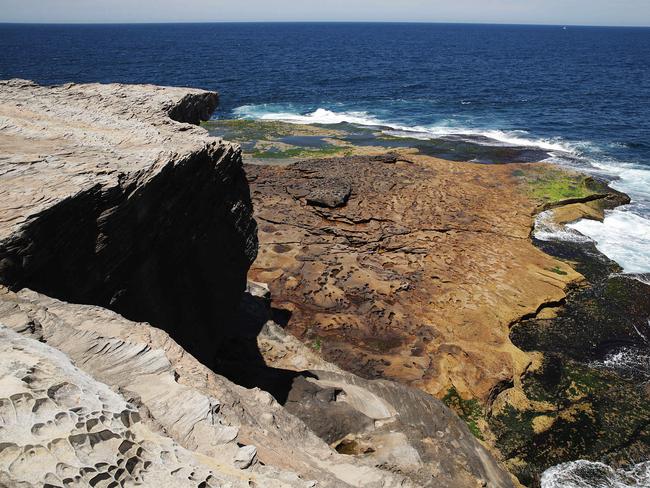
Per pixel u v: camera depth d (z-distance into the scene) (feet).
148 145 43.42
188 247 44.29
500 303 67.46
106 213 33.19
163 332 29.30
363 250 79.41
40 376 16.98
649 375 57.47
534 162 126.62
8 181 32.30
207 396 23.73
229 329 54.70
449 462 38.11
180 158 40.14
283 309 65.77
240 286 55.62
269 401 32.68
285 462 25.29
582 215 96.63
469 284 71.36
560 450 48.14
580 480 45.21
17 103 52.90
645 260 81.97
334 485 25.39
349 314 64.69
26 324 24.21
